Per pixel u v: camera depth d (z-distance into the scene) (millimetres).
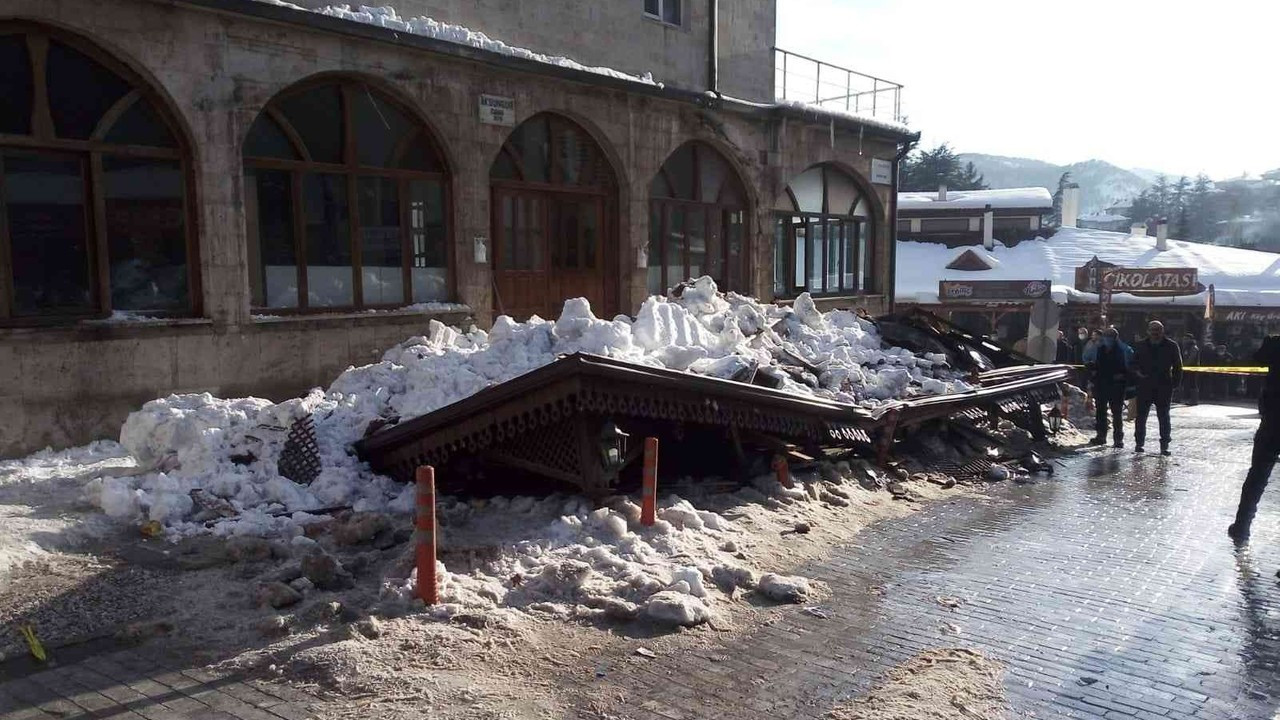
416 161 13422
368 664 4789
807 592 6277
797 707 4570
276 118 11633
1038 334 17156
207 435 7926
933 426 11508
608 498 7469
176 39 10375
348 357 12430
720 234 19438
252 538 6520
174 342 10578
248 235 11508
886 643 5473
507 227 14891
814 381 10781
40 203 9688
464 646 5070
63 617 5328
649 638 5375
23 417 9461
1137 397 13242
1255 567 7203
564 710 4457
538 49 15359
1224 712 4668
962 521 8570
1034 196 45531
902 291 39219
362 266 12828
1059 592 6508
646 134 16875
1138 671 5156
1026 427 12969
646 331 9492
